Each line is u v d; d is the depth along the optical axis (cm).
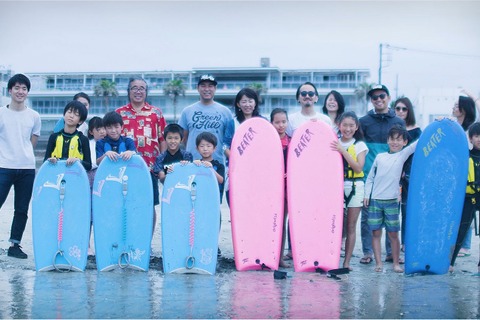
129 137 552
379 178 525
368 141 584
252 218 531
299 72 4212
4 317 360
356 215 529
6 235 695
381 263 525
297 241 527
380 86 577
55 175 514
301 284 462
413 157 521
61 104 3812
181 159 541
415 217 512
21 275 482
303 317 367
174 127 529
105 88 3859
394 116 583
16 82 534
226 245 666
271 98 4203
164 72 4281
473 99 577
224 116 598
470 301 412
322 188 533
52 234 508
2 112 538
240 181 539
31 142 564
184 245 505
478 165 521
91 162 550
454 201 514
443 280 484
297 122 599
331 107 625
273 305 394
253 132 547
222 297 414
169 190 513
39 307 383
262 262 520
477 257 605
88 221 510
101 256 508
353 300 411
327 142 539
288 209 535
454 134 517
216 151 595
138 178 515
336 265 518
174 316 366
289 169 541
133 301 400
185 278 481
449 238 512
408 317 372
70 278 473
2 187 532
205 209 511
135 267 510
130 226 513
